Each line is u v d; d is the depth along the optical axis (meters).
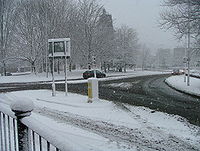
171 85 25.44
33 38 42.12
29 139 2.80
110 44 49.47
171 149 6.02
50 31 41.06
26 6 41.38
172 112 10.88
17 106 2.71
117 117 9.88
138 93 18.70
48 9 41.09
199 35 17.45
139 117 9.85
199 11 16.53
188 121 9.11
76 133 7.27
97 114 10.52
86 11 44.78
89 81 13.75
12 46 42.69
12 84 30.59
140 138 6.93
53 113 10.73
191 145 6.35
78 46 45.44
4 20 41.69
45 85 27.78
